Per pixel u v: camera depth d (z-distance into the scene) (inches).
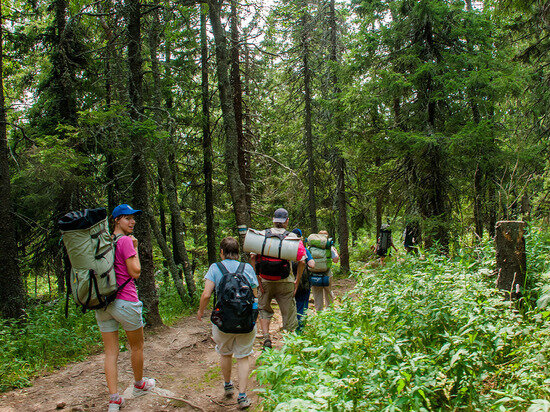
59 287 495.5
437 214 378.3
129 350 242.5
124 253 158.6
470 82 332.8
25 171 338.3
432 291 160.7
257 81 541.0
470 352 122.6
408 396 107.3
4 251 275.3
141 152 309.1
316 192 706.8
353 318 184.2
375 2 410.0
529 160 340.5
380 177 449.1
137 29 324.8
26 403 165.5
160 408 161.2
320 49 621.9
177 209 437.7
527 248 226.2
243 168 496.7
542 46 478.0
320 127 649.0
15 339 234.8
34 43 449.7
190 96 510.0
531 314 163.2
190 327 309.9
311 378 124.3
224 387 173.0
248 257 368.5
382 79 374.3
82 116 340.8
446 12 362.6
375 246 568.4
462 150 338.3
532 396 107.4
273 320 328.5
